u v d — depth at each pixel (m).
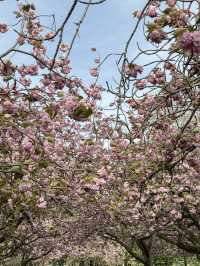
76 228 5.27
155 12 1.62
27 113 2.38
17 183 2.96
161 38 1.49
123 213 4.61
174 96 2.02
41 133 2.67
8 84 2.20
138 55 1.53
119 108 1.71
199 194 4.61
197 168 2.87
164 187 4.02
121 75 1.53
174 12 1.55
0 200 3.18
